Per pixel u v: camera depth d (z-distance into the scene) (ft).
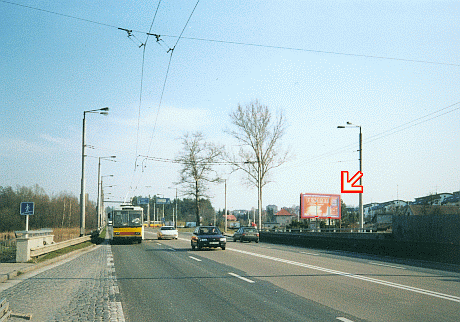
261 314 23.41
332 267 47.73
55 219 277.85
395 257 67.87
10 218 224.33
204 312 24.09
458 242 59.88
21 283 35.88
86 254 70.03
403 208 238.48
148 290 31.94
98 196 176.45
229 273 42.16
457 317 22.40
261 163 164.96
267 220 456.45
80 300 27.94
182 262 54.44
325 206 152.35
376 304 25.98
